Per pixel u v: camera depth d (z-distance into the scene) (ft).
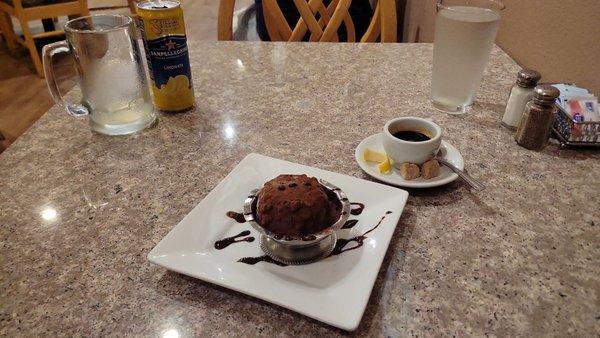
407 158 2.32
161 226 2.05
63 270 1.81
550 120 2.49
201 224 1.95
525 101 2.68
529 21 3.43
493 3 2.98
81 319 1.61
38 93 9.27
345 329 1.47
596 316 1.58
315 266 1.74
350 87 3.41
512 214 2.09
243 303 1.66
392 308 1.63
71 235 1.99
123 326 1.58
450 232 1.99
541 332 1.53
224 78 3.58
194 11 15.34
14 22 12.52
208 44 4.27
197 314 1.62
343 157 2.57
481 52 2.81
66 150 2.65
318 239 1.72
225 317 1.61
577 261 1.82
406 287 1.71
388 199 2.08
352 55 4.01
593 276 1.75
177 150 2.64
